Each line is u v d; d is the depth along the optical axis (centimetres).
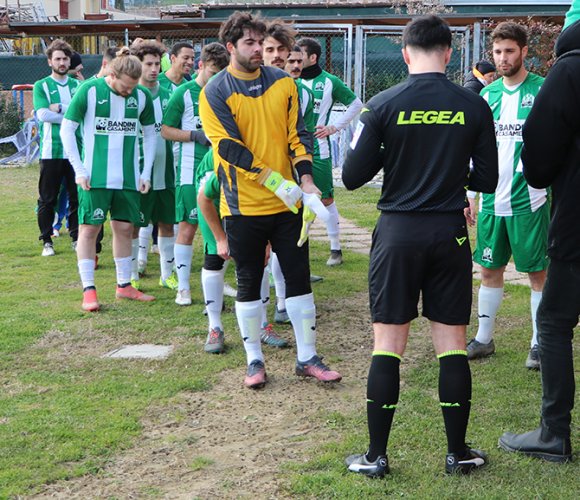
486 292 495
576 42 327
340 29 1468
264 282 529
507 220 471
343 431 395
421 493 327
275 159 430
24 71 2189
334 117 1385
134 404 430
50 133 814
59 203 918
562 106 324
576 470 348
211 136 425
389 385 341
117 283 654
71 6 3634
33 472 352
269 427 403
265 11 2150
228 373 481
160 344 537
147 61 674
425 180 332
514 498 322
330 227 775
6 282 711
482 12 1945
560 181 341
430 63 336
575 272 345
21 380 468
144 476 351
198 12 2227
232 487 339
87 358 509
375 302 345
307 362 468
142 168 681
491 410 414
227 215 442
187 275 635
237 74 424
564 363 352
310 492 332
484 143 339
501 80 482
